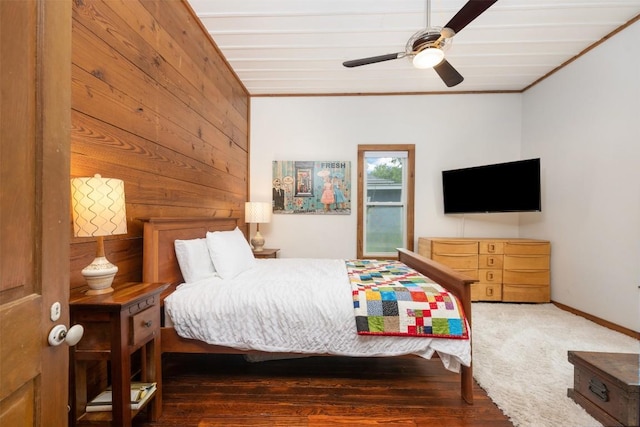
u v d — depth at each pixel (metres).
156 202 1.94
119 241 1.61
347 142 4.07
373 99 4.05
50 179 0.69
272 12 2.40
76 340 0.73
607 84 2.70
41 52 0.66
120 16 1.60
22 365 0.62
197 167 2.53
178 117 2.21
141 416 1.51
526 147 3.84
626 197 2.52
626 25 2.52
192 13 2.40
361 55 3.06
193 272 1.92
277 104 4.09
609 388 1.19
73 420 1.20
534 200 3.22
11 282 0.60
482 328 2.61
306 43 2.85
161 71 1.99
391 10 2.38
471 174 3.69
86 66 1.37
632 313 2.45
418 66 2.23
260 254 3.60
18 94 0.61
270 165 4.10
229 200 3.35
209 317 1.64
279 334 1.64
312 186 4.07
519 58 3.11
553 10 2.37
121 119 1.61
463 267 3.46
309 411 1.56
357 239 4.07
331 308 1.64
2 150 0.58
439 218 4.04
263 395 1.69
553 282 3.35
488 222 4.00
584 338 2.39
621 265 2.55
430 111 4.02
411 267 2.61
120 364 1.17
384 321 1.59
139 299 1.28
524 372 1.89
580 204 2.99
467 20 1.81
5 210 0.59
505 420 1.49
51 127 0.69
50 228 0.69
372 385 1.80
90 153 1.40
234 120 3.50
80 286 1.35
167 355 2.14
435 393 1.72
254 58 3.12
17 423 0.61
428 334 1.57
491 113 3.97
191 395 1.69
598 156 2.79
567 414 1.50
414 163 4.03
